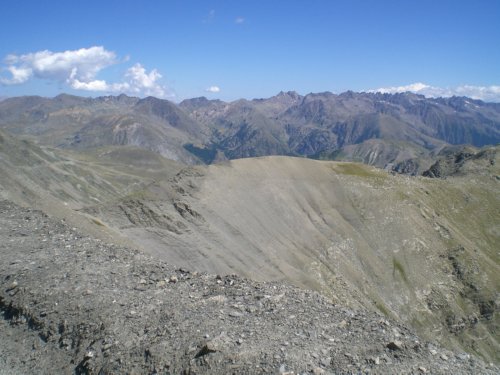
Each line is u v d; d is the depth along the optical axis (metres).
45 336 17.52
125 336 16.62
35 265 23.03
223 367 14.38
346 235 94.69
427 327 85.75
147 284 21.45
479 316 91.38
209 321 17.45
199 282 22.34
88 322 17.67
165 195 78.81
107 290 20.34
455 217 119.31
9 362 16.39
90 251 26.00
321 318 18.83
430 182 131.12
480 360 16.42
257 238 80.44
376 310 79.69
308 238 88.94
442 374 14.58
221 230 76.81
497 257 111.25
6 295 20.33
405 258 97.12
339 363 14.95
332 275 82.25
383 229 100.75
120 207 74.38
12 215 32.81
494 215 125.00
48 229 30.00
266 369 14.24
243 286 22.14
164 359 15.03
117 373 14.80
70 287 20.47
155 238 67.56
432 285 93.75
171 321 17.44
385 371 14.42
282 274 73.50
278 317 18.39
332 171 112.62
